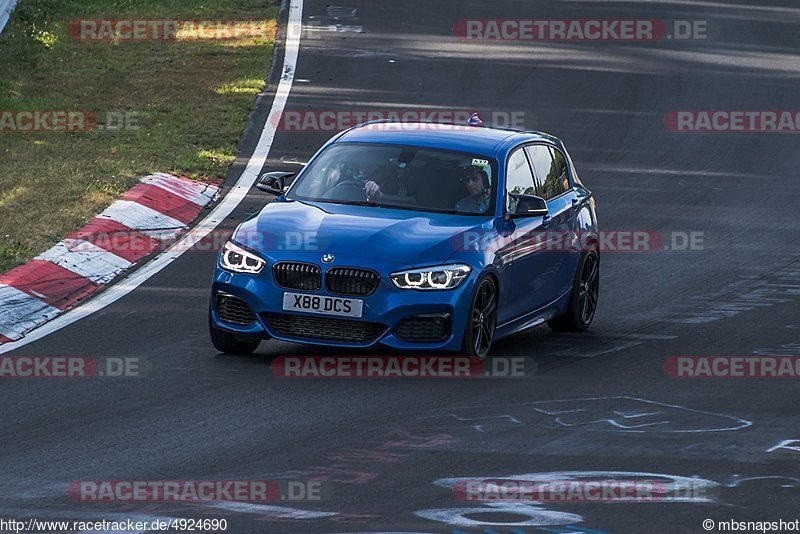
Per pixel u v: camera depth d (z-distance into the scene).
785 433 30.88
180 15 103.00
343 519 23.98
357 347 35.44
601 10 117.88
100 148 65.25
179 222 54.72
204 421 30.50
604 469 27.56
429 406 32.41
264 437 29.33
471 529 23.59
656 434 30.47
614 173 69.31
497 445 29.16
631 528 23.92
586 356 38.88
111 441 28.78
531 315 40.16
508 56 97.75
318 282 35.53
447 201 38.75
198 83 82.44
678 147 76.06
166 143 67.44
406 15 110.19
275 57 91.56
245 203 58.28
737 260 53.59
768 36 112.44
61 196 55.25
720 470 27.72
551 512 24.66
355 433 29.83
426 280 35.53
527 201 38.75
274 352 37.59
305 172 40.31
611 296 47.66
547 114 81.69
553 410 32.41
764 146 77.31
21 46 85.19
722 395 34.53
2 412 30.97
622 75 94.19
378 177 39.38
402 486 26.03
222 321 36.44
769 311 45.50
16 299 41.66
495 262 37.34
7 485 25.62
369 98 81.69
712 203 64.12
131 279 45.94
